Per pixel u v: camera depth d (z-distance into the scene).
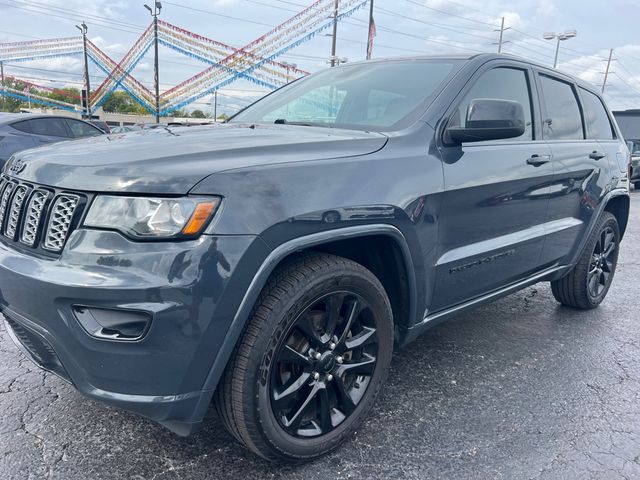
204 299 1.81
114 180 1.88
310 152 2.21
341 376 2.33
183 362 1.84
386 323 2.47
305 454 2.24
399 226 2.36
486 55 3.18
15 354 3.26
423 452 2.42
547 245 3.57
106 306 1.79
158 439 2.44
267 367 2.03
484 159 2.87
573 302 4.42
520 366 3.36
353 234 2.17
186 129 2.72
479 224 2.87
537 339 3.84
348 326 2.32
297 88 3.58
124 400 1.87
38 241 2.03
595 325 4.20
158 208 1.81
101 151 2.10
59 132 9.37
